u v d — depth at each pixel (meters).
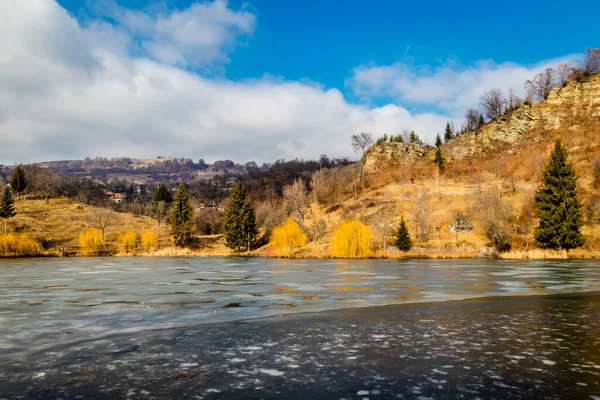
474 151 143.38
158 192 158.75
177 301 22.33
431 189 113.06
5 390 8.70
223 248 100.50
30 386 8.95
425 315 17.70
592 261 57.16
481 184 109.69
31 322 16.42
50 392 8.58
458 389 8.66
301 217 102.81
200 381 9.22
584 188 89.31
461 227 81.75
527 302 21.50
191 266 54.84
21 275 40.62
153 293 25.92
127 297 24.05
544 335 13.70
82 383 9.12
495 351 11.67
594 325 15.42
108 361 10.83
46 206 122.94
